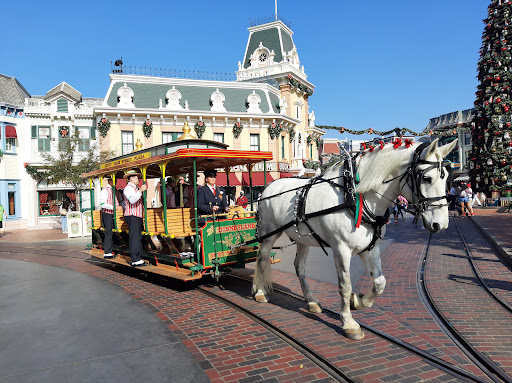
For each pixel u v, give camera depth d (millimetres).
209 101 28453
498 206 24219
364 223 4281
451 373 3484
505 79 24516
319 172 5426
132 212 7523
